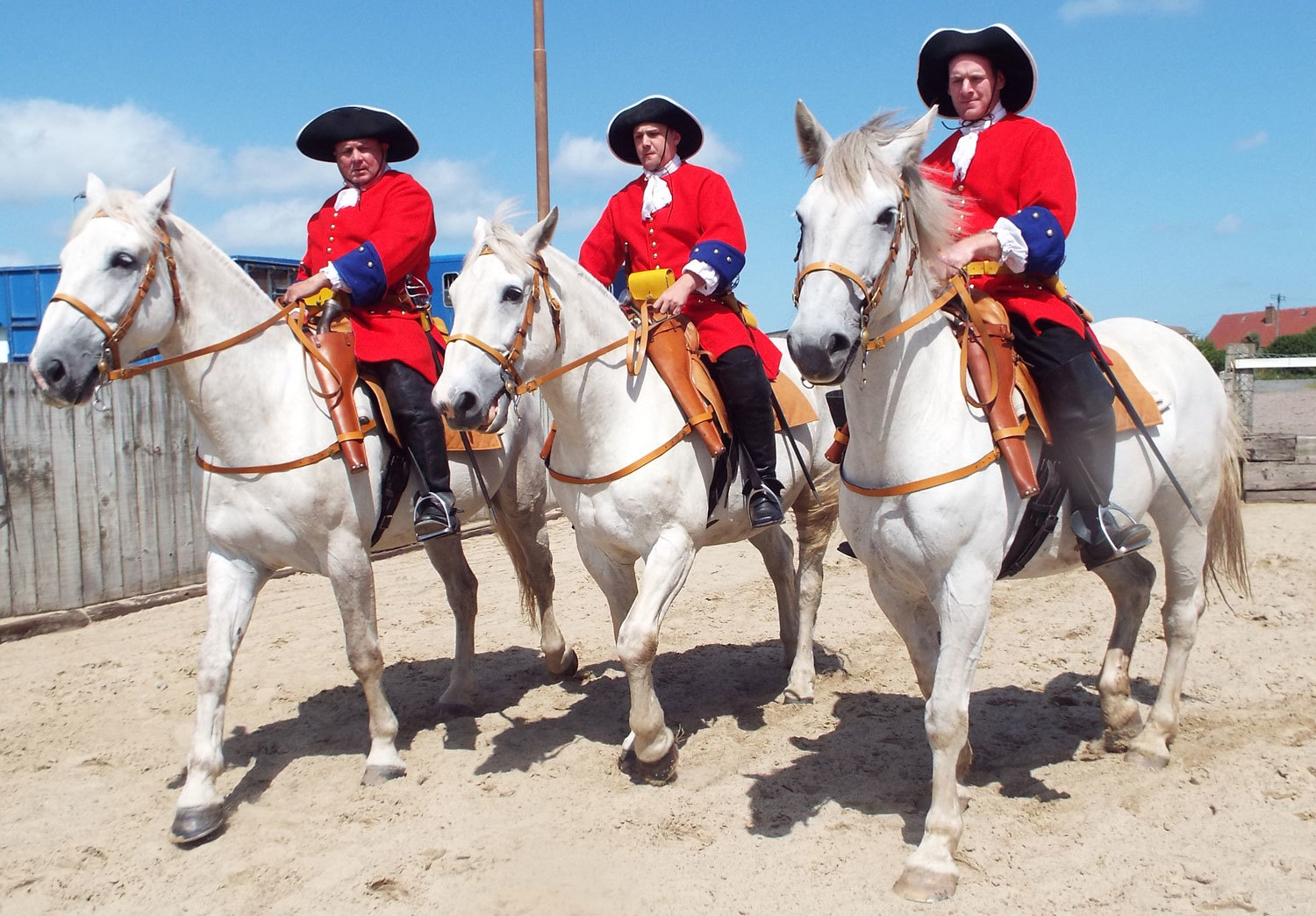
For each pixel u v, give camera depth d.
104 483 7.60
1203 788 3.92
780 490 4.58
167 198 3.81
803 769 4.34
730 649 6.34
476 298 3.67
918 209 3.20
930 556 3.33
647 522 4.13
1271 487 10.69
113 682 5.89
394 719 4.50
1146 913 3.08
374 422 4.36
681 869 3.51
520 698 5.49
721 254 4.32
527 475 5.44
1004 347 3.50
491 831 3.86
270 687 5.79
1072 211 3.59
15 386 7.07
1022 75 3.87
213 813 3.91
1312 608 6.49
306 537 4.19
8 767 4.66
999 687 5.34
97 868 3.70
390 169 5.01
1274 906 3.06
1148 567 4.50
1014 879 3.32
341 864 3.64
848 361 2.98
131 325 3.69
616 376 4.14
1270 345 54.59
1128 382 3.97
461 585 5.30
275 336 4.24
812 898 3.28
